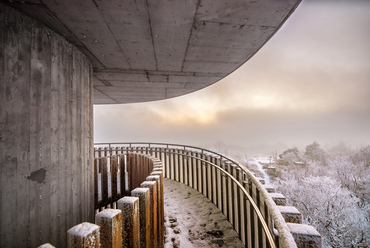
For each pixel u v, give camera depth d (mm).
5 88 1796
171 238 2816
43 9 2049
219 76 4957
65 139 2568
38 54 2180
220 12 2373
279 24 2658
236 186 3039
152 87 5992
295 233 1310
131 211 1254
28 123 1991
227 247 2688
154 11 2311
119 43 3051
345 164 21328
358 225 11211
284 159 33875
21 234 1842
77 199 2826
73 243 858
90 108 3535
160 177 2402
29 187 1954
